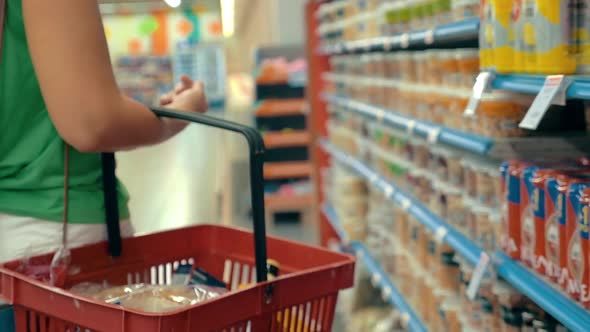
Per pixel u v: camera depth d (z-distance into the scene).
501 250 2.62
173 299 1.72
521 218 2.41
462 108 3.13
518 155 2.70
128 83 19.12
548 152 2.70
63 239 1.85
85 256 1.90
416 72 3.98
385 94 4.56
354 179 5.38
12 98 1.75
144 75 19.83
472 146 2.85
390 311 4.84
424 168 3.85
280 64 9.02
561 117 2.86
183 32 21.33
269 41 12.23
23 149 1.79
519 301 2.56
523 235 2.40
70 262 1.87
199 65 17.59
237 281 2.09
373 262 4.89
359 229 5.39
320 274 1.66
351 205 5.40
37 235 1.82
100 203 1.91
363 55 5.20
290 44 10.70
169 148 12.44
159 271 2.11
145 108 1.69
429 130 3.45
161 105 1.97
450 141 3.15
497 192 2.80
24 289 1.61
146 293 1.75
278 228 8.46
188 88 2.08
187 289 1.78
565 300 2.07
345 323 5.15
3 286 1.66
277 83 9.02
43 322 1.60
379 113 4.49
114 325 1.44
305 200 8.58
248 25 21.17
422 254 3.84
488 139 2.75
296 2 10.68
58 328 1.57
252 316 1.54
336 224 5.77
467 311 3.09
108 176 1.89
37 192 1.82
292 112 8.88
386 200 4.63
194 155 11.67
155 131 1.72
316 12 6.69
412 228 4.05
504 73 2.42
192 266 2.01
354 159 5.43
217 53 17.64
